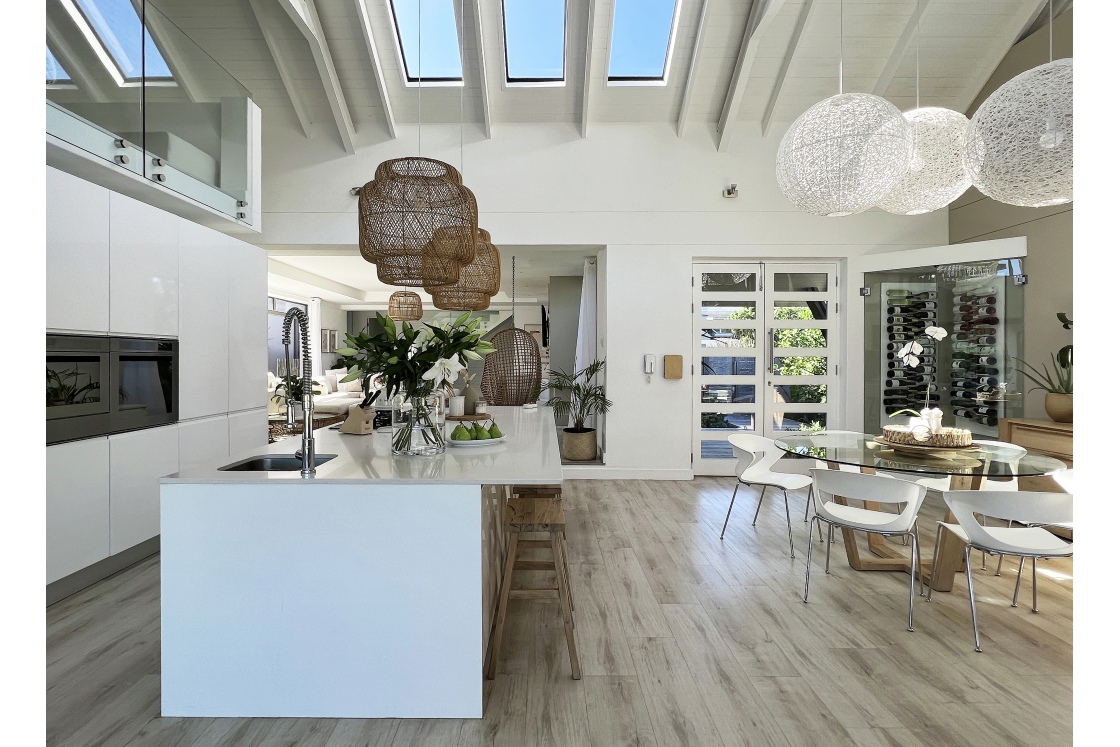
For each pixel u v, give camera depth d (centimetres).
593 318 754
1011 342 505
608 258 616
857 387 602
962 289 533
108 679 227
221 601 206
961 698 216
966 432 315
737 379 638
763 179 614
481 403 395
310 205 605
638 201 615
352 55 554
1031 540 260
